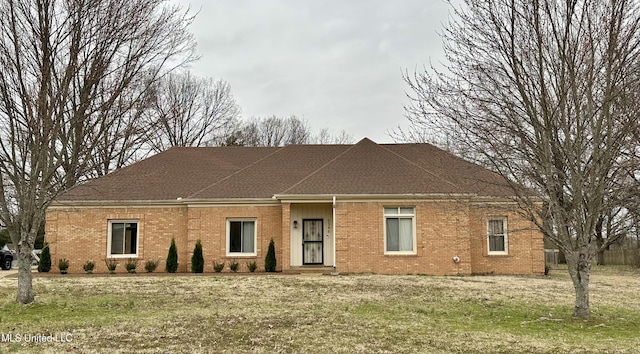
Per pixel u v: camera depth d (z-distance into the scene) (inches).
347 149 1141.1
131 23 520.7
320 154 1162.0
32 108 505.4
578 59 446.6
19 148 529.3
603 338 426.3
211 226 983.0
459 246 915.4
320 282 774.5
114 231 1005.2
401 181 949.8
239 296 647.8
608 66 431.8
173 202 997.2
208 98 2047.2
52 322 478.6
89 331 439.2
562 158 465.7
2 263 1288.1
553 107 455.8
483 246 961.5
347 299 626.8
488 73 466.3
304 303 597.0
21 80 507.8
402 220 930.7
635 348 389.4
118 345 390.9
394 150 1130.0
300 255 981.2
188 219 985.5
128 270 976.3
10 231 563.8
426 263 912.9
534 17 451.5
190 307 569.6
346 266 913.5
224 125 2100.1
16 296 606.9
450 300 629.9
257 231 984.9
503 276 910.4
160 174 1095.6
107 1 517.7
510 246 962.1
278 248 982.4
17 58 502.3
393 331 448.5
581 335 438.0
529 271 956.6
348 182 956.0
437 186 916.6
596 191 452.1
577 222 474.0
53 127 520.4
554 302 622.8
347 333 437.7
